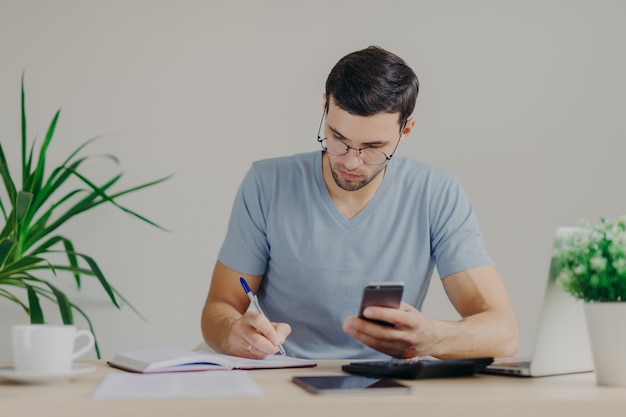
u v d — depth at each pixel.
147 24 3.18
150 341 3.12
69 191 3.12
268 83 3.20
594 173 3.28
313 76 3.22
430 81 3.25
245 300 2.06
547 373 1.28
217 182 3.17
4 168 2.74
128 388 1.00
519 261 3.23
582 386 1.15
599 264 1.16
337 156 1.80
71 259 2.91
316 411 0.93
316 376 1.17
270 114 3.20
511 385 1.15
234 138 3.18
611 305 1.15
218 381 1.09
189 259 3.14
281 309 2.07
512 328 1.73
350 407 0.94
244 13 3.21
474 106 3.25
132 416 0.90
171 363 1.27
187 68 3.18
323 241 2.03
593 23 3.30
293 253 2.03
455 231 2.00
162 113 3.17
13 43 3.13
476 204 3.23
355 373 1.30
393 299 1.42
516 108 3.27
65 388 1.05
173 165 3.16
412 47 3.25
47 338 1.11
